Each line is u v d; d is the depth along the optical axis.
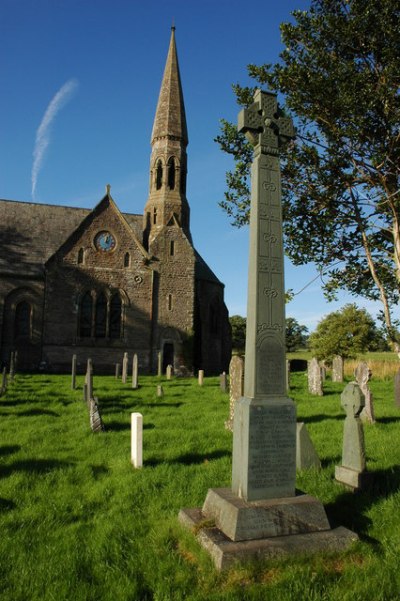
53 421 12.18
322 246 17.62
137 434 7.93
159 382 23.58
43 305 33.81
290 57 15.80
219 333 39.78
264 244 5.80
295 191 16.88
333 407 14.26
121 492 6.68
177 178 38.12
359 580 4.35
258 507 4.93
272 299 5.70
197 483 6.93
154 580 4.43
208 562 4.59
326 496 6.41
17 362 33.12
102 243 34.59
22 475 7.32
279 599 4.05
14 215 37.84
